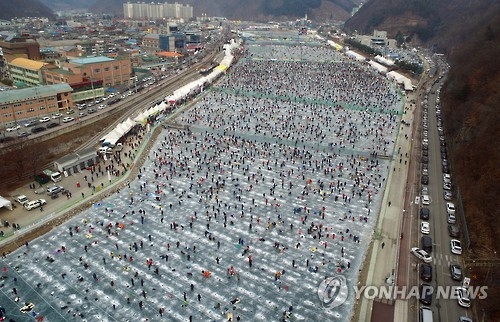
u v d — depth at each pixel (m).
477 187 81.12
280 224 79.75
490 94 112.31
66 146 114.06
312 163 109.12
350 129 137.50
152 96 171.38
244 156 112.94
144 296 59.56
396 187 94.75
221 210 84.56
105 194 89.75
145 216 81.62
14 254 68.56
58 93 134.25
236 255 69.94
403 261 67.31
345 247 72.25
